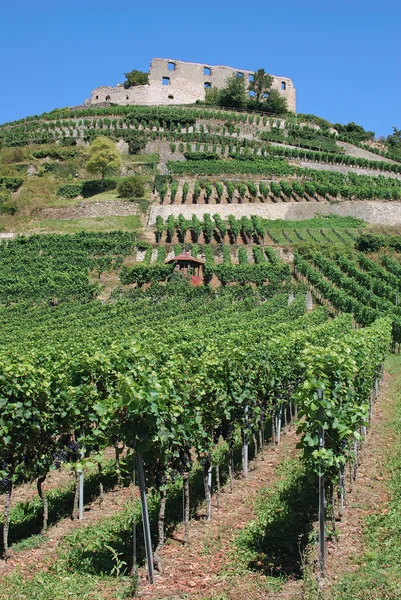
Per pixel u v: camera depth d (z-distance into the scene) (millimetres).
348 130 96688
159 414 8141
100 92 97688
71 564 8445
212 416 11172
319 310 33250
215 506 10812
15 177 68938
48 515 10789
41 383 10164
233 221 55031
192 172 68562
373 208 63906
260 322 24406
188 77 97250
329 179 69500
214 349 12586
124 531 9664
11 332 28266
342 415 8875
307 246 53031
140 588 7688
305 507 10242
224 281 46281
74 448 10867
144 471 8773
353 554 8320
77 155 75562
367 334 16531
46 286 41719
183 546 9117
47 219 61438
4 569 8500
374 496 10547
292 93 102375
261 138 83750
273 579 7754
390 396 20109
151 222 58000
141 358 11883
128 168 71500
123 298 41688
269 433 16406
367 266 49906
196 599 7309
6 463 9547
